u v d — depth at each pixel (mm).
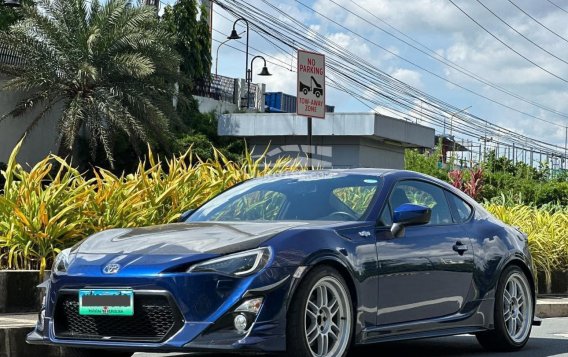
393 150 33781
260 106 49812
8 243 8992
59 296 5848
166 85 34375
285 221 6469
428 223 7117
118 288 5609
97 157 36344
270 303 5527
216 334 5457
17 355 6996
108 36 32531
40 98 33250
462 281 7195
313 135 31312
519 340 7816
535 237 13438
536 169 48531
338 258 5980
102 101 31938
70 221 9250
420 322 6746
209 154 36281
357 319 6145
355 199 6730
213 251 5637
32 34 32438
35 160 36625
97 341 5672
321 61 12031
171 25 41500
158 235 6121
